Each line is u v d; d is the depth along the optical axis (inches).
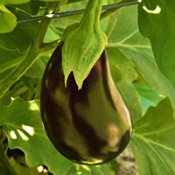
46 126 29.8
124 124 30.0
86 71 26.5
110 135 29.5
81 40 26.8
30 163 34.0
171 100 41.3
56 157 34.8
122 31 42.5
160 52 30.6
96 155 29.7
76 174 38.0
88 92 29.0
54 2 31.7
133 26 42.7
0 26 29.1
